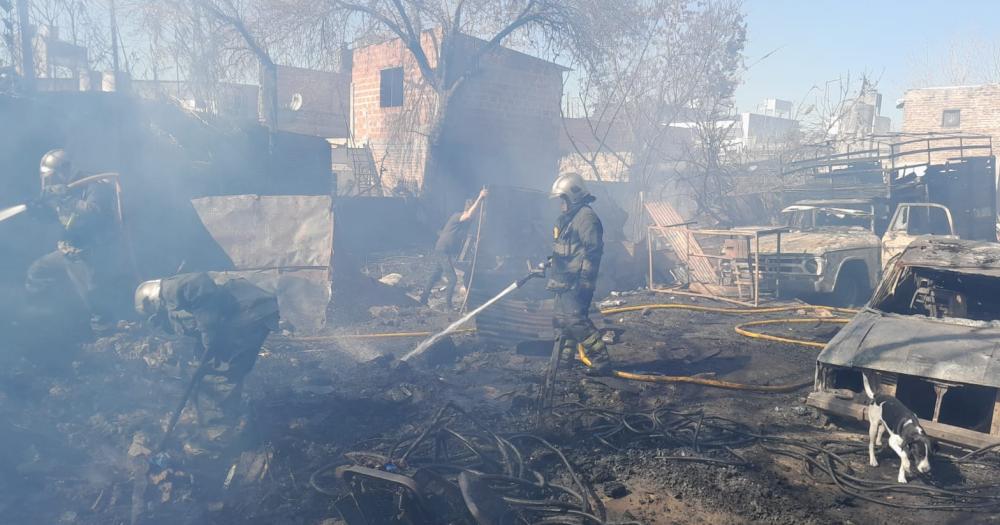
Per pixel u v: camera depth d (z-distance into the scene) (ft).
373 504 11.14
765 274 36.27
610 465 14.64
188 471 13.78
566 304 20.68
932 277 22.38
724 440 16.24
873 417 14.85
